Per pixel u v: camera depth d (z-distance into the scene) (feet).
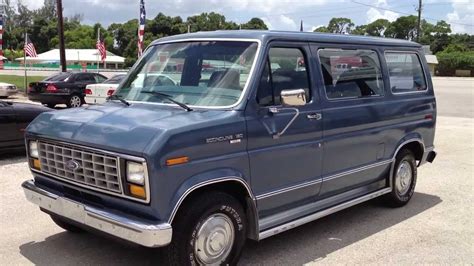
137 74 16.89
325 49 16.88
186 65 15.70
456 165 30.25
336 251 16.26
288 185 15.39
